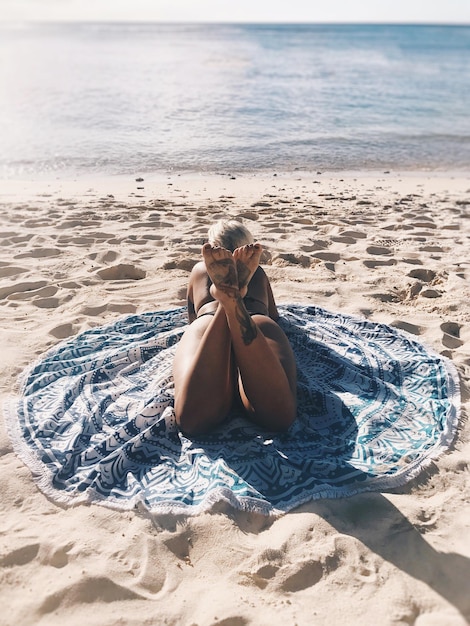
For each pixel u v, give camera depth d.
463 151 14.28
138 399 3.34
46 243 6.28
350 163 12.70
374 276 5.50
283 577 2.14
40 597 2.02
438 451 2.89
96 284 5.20
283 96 22.08
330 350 3.92
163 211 7.82
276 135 15.27
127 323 4.34
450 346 4.19
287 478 2.64
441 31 148.00
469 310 4.76
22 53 44.81
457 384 3.51
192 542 2.31
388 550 2.28
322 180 10.92
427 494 2.62
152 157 12.52
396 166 12.61
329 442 2.97
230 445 2.91
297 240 6.47
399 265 5.87
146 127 15.78
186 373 2.93
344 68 35.38
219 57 43.34
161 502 2.48
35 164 11.73
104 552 2.23
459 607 2.03
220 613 1.97
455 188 10.53
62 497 2.53
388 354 3.90
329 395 3.30
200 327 3.24
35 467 2.70
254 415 3.03
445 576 2.16
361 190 9.99
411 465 2.76
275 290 5.12
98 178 10.71
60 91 22.30
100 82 25.52
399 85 26.62
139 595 2.05
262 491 2.58
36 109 18.20
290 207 8.22
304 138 15.02
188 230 6.80
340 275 5.55
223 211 7.78
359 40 84.50
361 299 4.96
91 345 3.94
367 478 2.66
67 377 3.54
